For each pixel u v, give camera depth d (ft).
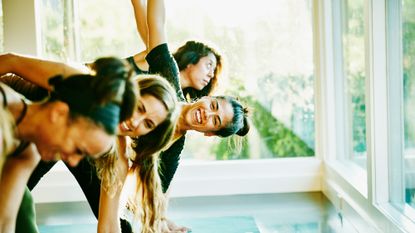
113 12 11.97
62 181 11.75
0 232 5.12
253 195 11.96
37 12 11.28
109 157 6.36
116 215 6.66
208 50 9.70
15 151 4.77
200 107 8.09
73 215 10.57
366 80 8.57
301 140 12.63
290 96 12.54
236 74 12.44
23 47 11.16
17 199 5.18
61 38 11.85
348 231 9.02
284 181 12.19
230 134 8.55
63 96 4.24
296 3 12.23
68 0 11.80
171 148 8.27
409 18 7.91
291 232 9.07
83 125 4.16
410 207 8.21
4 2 11.05
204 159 12.50
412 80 7.93
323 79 11.93
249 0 12.19
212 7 12.16
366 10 8.41
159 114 5.99
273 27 12.30
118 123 4.36
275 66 12.44
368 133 8.60
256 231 9.18
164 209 8.46
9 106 4.39
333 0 11.59
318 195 11.82
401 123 8.37
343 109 11.69
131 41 12.07
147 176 6.74
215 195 12.04
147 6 8.21
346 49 11.23
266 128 12.67
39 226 9.79
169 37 12.15
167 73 7.98
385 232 7.98
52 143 4.35
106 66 4.31
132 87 4.49
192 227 9.48
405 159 8.38
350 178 10.16
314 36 12.03
